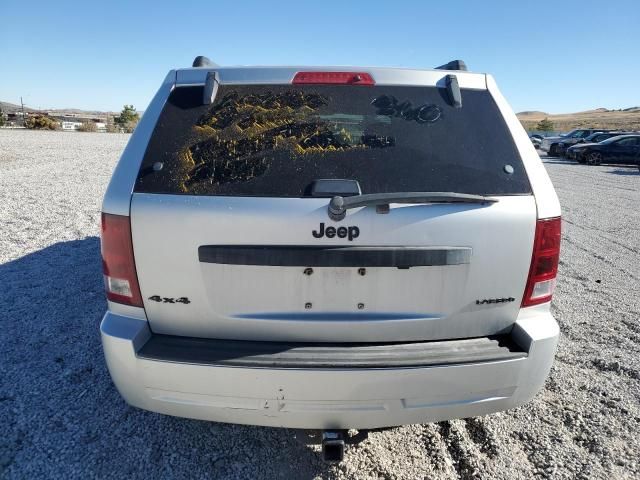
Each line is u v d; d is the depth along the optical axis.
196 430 2.79
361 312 2.09
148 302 2.10
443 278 2.08
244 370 1.97
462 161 2.18
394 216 2.00
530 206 2.12
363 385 1.99
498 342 2.18
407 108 2.33
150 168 2.11
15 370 3.33
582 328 4.27
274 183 2.06
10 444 2.62
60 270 5.35
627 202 11.85
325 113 2.29
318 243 1.99
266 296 2.06
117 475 2.43
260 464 2.54
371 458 2.61
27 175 12.70
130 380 2.08
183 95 2.34
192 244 2.01
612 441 2.76
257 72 2.40
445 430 2.86
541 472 2.52
